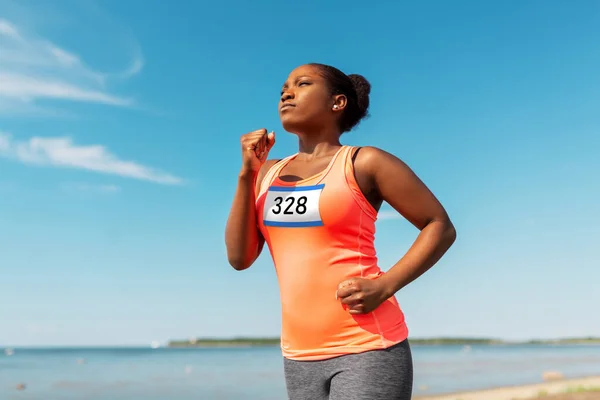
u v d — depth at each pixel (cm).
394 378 193
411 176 211
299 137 239
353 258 204
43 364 8850
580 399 1609
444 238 209
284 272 212
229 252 234
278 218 214
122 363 9125
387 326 199
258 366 7656
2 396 3167
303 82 233
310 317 202
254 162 221
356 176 211
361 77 254
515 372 4638
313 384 201
